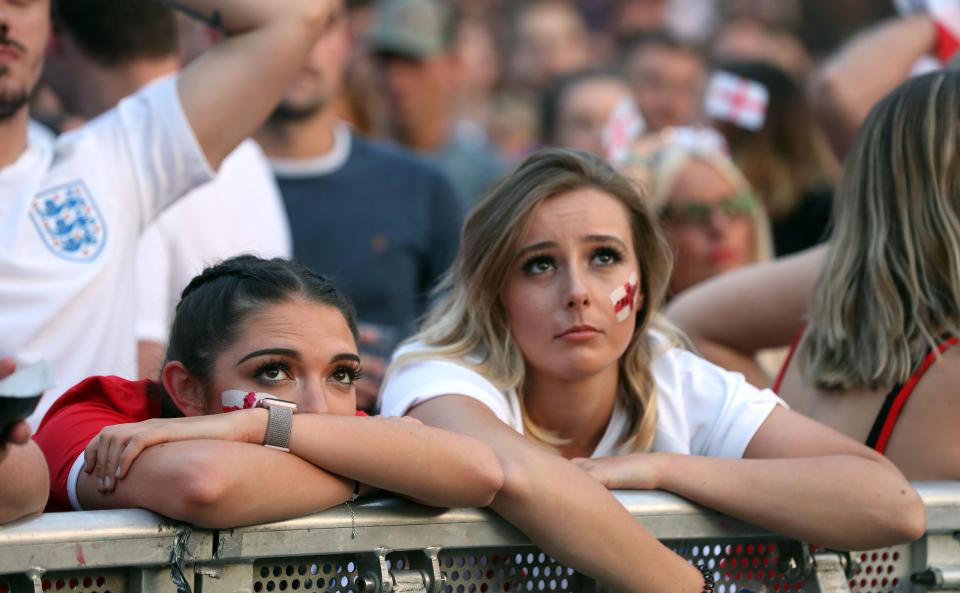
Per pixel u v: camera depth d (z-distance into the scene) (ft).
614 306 31.65
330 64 54.19
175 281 43.55
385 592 25.68
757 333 41.65
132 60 45.91
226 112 37.58
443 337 33.63
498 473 26.81
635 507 28.71
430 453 26.18
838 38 121.70
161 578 24.00
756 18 121.80
